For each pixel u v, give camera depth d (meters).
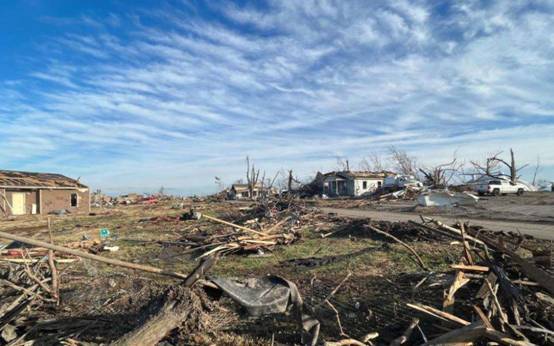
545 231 14.06
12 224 24.81
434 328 5.34
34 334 5.58
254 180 61.09
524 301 5.30
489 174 38.78
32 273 7.39
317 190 57.91
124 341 4.16
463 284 5.93
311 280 8.55
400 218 21.22
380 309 6.44
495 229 14.77
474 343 4.38
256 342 5.33
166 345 4.78
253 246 12.98
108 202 54.59
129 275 9.29
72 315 6.32
